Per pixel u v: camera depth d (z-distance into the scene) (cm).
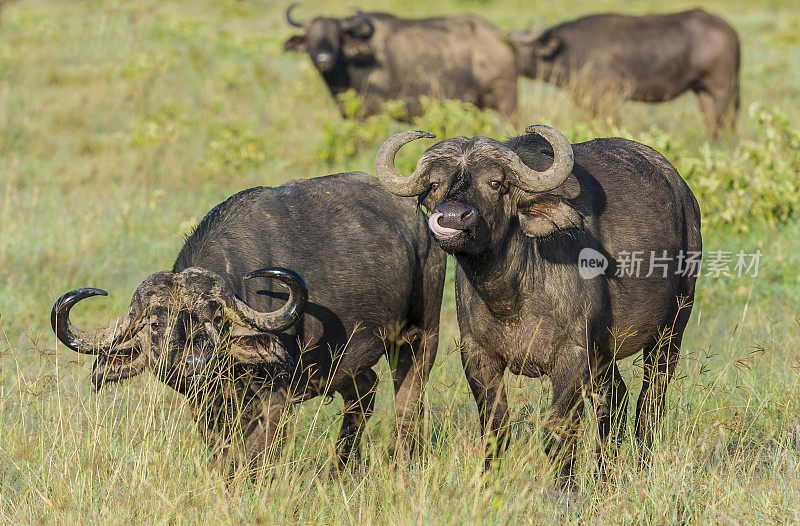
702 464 1677
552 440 1714
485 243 1558
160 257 3331
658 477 1611
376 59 4894
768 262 3056
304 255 1822
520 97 5325
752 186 3419
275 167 4300
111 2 7150
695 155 4059
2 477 1728
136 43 6931
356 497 1634
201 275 1556
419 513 1428
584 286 1725
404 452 1834
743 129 4788
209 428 1725
